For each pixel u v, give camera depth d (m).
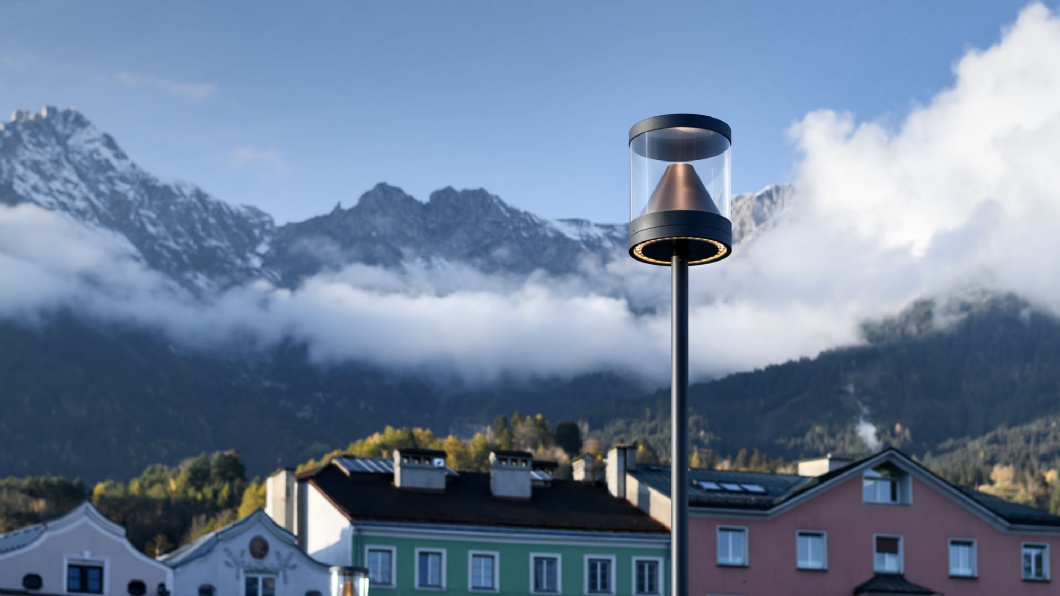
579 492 68.56
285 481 65.50
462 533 61.22
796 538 66.31
